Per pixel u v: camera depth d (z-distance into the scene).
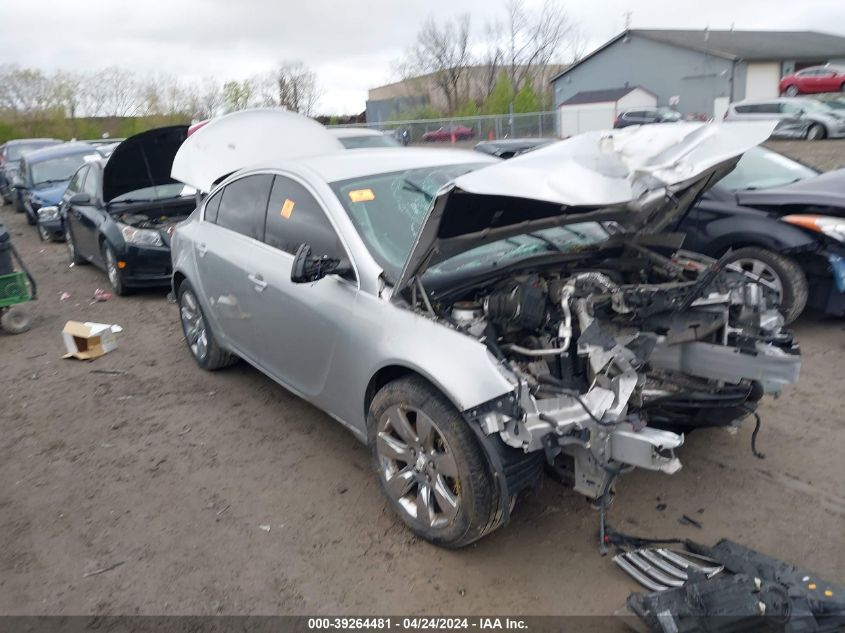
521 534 3.62
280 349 4.53
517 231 3.63
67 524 3.93
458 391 3.07
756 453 4.25
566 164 3.15
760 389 3.91
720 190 6.41
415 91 55.75
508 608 3.11
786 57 43.06
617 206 3.47
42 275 10.70
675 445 2.93
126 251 8.58
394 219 4.05
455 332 3.25
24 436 5.08
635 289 3.65
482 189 2.95
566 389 3.18
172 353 6.65
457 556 3.47
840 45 45.34
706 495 3.87
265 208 4.76
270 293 4.45
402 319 3.47
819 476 3.98
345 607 3.17
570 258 3.95
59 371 6.40
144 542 3.72
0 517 4.05
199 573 3.45
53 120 43.50
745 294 3.81
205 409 5.32
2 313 7.72
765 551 3.39
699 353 3.72
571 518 3.73
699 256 4.36
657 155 3.30
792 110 27.06
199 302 5.61
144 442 4.85
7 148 21.08
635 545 3.45
